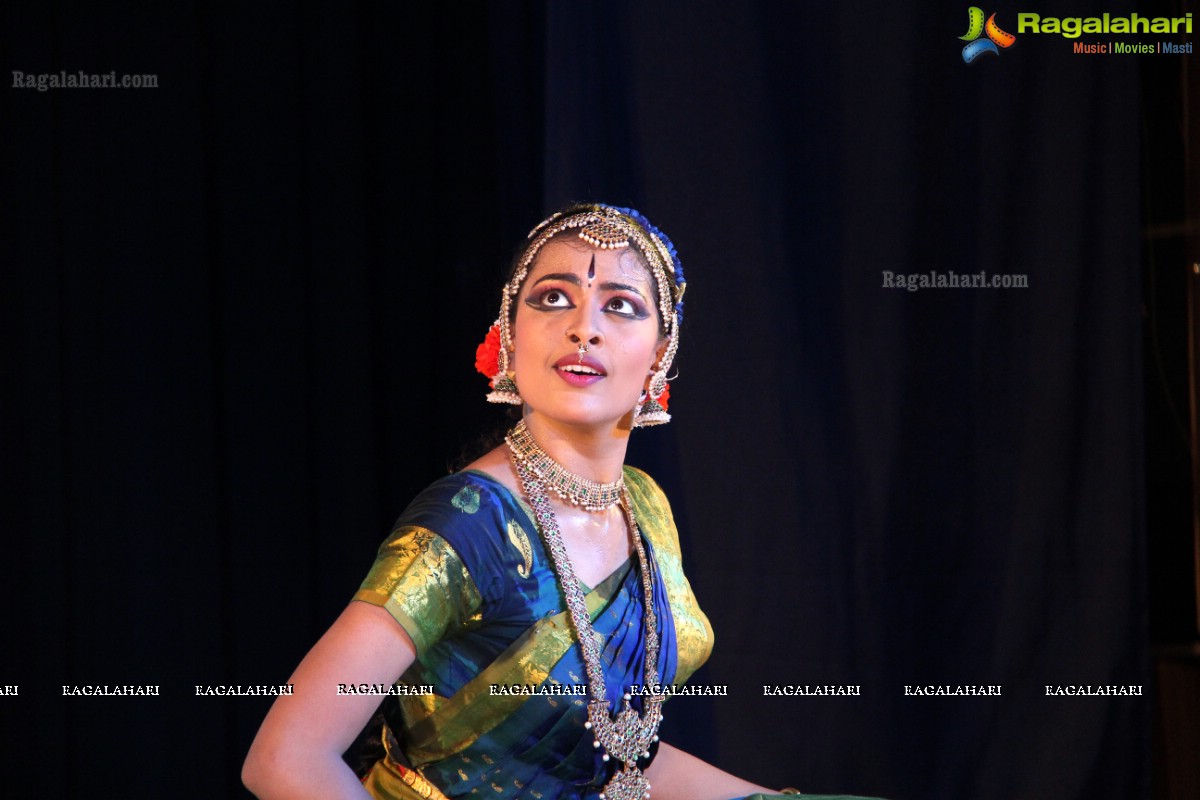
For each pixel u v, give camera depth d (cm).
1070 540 802
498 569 434
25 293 785
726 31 809
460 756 445
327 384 822
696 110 812
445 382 841
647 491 537
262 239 815
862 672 809
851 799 523
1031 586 803
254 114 812
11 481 787
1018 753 805
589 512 481
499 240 833
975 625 809
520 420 491
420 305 841
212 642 804
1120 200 794
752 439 816
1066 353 800
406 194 839
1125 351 795
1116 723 796
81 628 789
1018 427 807
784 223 812
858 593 809
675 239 812
